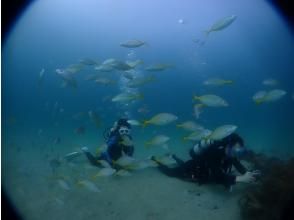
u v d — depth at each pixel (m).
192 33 47.41
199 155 5.80
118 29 49.81
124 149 6.89
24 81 100.94
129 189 5.88
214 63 69.31
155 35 52.09
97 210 5.14
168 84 81.31
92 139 13.35
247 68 77.44
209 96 5.20
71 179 6.54
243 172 5.48
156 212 4.96
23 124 20.78
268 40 46.88
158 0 35.28
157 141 5.12
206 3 32.84
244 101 82.44
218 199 5.33
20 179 6.74
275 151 10.73
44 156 9.27
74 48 66.50
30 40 61.19
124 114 12.36
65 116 23.17
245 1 29.72
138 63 6.70
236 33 44.97
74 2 36.47
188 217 4.76
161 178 6.46
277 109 41.81
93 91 57.09
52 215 5.04
